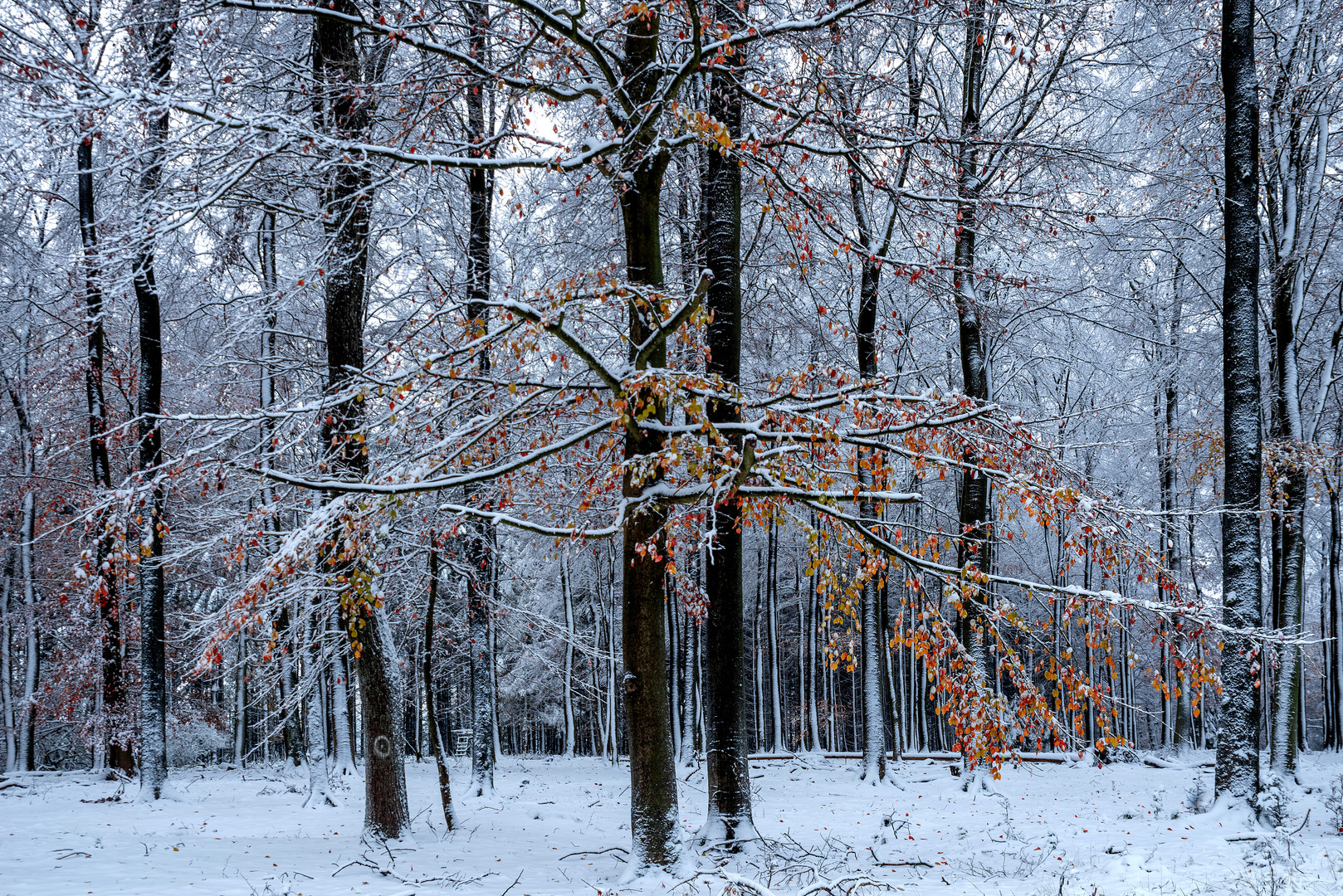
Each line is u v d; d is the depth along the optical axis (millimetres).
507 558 26312
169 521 14844
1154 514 6812
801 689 32250
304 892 7387
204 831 11641
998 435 7438
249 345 15773
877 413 7488
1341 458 16016
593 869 8719
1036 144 11312
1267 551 21750
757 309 14688
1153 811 11906
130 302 16875
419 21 7816
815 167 12859
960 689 6785
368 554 7410
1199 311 18578
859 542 7492
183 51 8211
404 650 20609
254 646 20047
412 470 7359
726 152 7176
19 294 17578
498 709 34375
